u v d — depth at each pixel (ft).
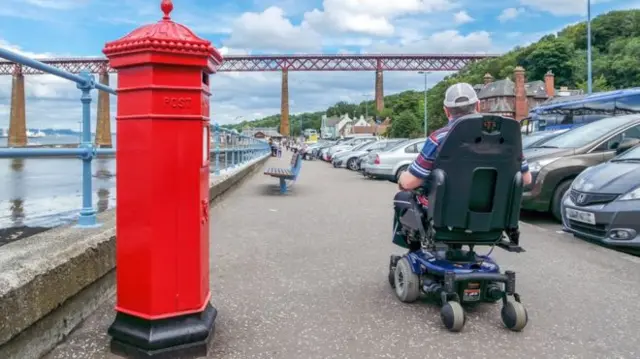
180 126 9.30
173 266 9.33
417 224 12.34
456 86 12.12
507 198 11.68
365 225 24.25
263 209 29.78
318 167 88.43
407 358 9.67
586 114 66.49
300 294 13.35
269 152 143.23
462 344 10.37
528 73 326.24
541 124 76.23
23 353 8.51
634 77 264.52
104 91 15.52
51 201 26.68
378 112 405.59
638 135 28.30
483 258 12.55
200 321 9.62
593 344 10.44
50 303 9.28
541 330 11.17
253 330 10.84
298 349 9.97
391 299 13.08
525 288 14.19
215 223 24.50
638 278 15.29
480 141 11.13
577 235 21.59
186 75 9.26
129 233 9.34
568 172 26.86
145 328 9.20
